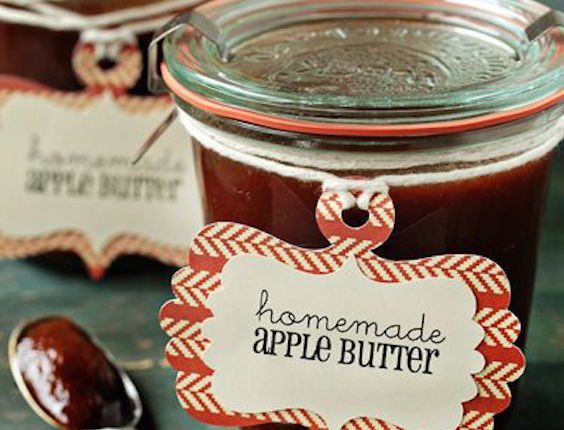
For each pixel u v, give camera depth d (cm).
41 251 44
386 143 28
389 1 35
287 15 34
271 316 30
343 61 31
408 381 30
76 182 43
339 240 29
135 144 42
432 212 29
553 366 38
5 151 42
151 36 40
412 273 29
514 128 29
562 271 43
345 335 30
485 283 29
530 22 32
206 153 31
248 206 31
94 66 41
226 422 31
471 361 30
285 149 29
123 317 42
